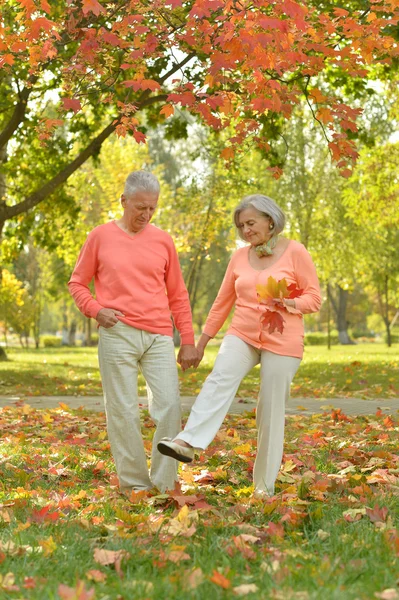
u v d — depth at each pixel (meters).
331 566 3.12
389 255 33.56
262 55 5.79
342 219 29.73
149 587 2.86
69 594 2.69
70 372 18.34
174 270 4.95
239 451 6.09
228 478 5.25
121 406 4.75
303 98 15.38
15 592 2.82
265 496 4.42
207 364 21.80
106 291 4.78
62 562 3.22
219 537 3.55
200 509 4.11
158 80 11.34
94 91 7.13
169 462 4.79
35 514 3.94
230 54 5.77
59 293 46.25
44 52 6.60
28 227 17.19
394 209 23.33
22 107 12.53
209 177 25.28
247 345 4.62
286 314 4.54
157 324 4.78
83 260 4.86
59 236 18.09
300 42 6.44
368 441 6.74
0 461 5.77
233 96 6.66
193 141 38.91
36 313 46.97
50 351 42.41
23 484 5.03
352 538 3.56
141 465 4.82
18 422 8.46
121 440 4.79
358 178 23.25
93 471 5.50
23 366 22.33
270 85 6.29
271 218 4.65
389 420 7.95
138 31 6.18
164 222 28.14
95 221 27.56
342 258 30.84
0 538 3.55
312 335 58.50
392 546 3.41
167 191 28.92
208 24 5.97
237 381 4.56
